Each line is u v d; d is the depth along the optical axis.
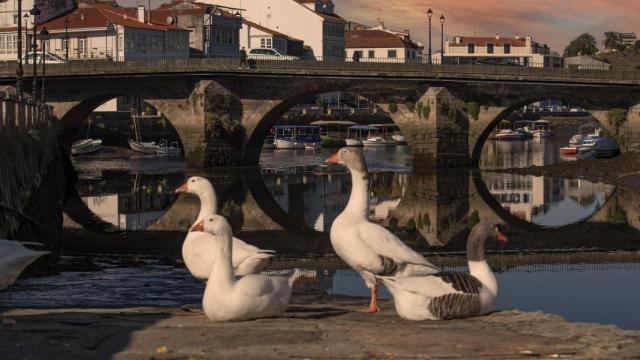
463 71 90.19
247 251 17.20
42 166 56.53
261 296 14.60
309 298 22.72
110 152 119.19
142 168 94.31
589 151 110.50
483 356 11.41
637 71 88.12
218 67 92.69
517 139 164.12
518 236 48.81
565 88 89.69
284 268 33.88
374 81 91.75
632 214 58.41
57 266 32.28
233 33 147.75
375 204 63.31
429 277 14.52
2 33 135.25
